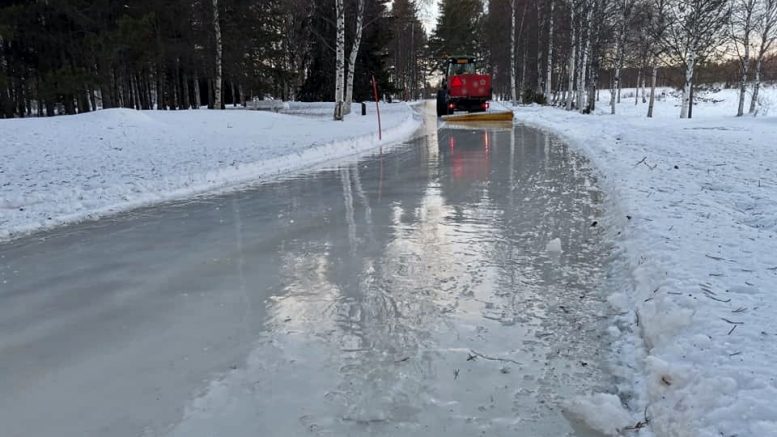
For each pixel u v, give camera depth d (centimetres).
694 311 316
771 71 3972
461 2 5966
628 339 331
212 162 1157
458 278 449
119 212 733
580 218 637
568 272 457
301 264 497
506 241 552
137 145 1493
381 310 388
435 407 269
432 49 6688
